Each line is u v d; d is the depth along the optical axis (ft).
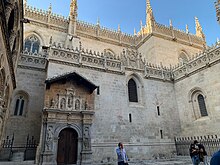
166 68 109.09
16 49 66.39
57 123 67.51
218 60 80.53
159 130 89.51
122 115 83.35
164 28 142.10
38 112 80.79
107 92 84.12
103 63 88.79
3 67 45.52
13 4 44.75
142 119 87.51
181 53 141.28
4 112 57.77
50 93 70.28
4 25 36.94
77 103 73.87
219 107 77.66
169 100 99.71
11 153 67.72
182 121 95.66
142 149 81.30
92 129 73.87
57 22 130.62
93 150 71.05
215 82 80.94
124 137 79.66
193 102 92.22
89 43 133.90
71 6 135.13
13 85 69.82
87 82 75.87
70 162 66.13
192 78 93.45
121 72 90.79
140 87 95.50
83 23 137.49
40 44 120.26
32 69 85.76
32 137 76.38
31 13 123.44
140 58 101.35
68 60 80.89
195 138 85.87
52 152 63.05
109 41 142.41
